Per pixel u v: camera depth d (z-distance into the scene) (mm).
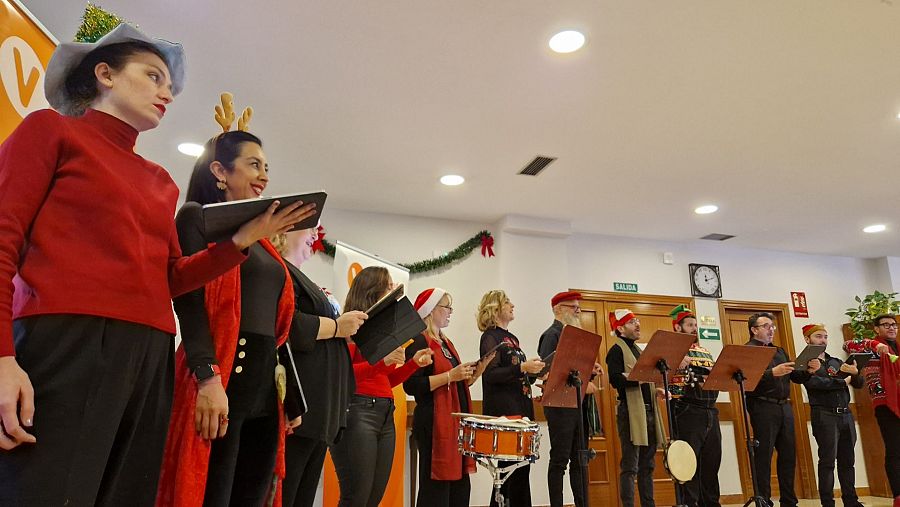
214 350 1202
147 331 897
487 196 4926
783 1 2484
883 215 5402
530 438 2717
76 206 861
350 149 3973
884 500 5812
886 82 3125
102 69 1010
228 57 2875
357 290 2477
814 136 3781
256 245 1475
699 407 4039
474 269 5484
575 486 3592
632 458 3789
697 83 3143
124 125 999
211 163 1413
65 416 777
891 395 4328
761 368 3807
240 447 1368
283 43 2770
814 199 4992
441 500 2771
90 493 792
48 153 857
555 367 2939
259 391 1325
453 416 2906
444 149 3979
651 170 4363
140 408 896
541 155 4078
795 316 6586
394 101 3330
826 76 3068
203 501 1204
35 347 785
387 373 2590
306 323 1655
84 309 817
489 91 3227
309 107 3391
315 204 1104
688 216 5465
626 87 3189
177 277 1056
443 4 2500
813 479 6066
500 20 2604
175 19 2580
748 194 4867
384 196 4926
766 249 6672
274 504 1428
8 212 793
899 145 3910
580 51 2846
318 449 1705
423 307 3193
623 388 3857
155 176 1034
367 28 2658
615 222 5656
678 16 2578
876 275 6969
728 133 3740
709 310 6293
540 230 5488
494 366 3393
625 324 4086
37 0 2424
